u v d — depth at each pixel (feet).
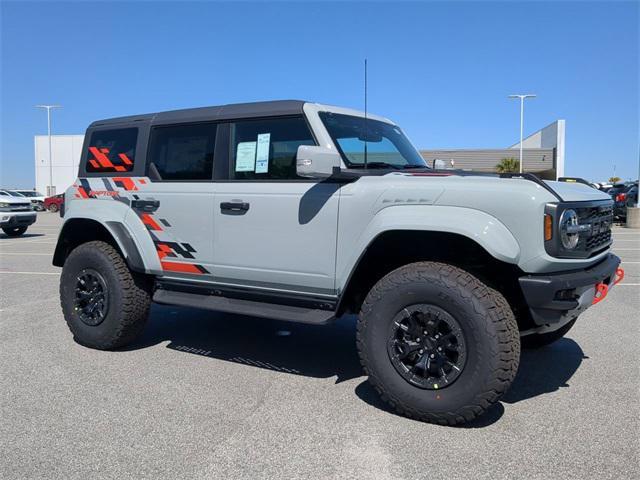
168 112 16.62
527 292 11.00
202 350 17.10
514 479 9.40
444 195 11.57
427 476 9.51
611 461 9.99
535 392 13.43
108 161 17.42
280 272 13.88
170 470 9.77
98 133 17.80
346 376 14.73
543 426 11.48
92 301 16.75
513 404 12.68
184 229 15.51
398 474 9.59
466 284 11.02
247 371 15.08
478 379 10.85
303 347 17.51
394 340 11.75
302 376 14.70
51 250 47.26
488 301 10.85
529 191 10.96
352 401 12.91
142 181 16.40
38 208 149.48
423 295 11.32
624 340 17.94
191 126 15.80
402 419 11.86
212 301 15.24
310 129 13.73
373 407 12.55
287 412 12.26
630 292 26.08
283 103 14.29
